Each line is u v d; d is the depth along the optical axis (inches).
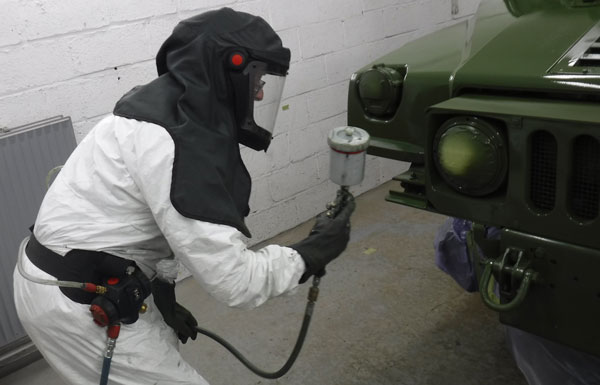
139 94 47.0
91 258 48.1
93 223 48.0
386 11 127.8
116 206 47.2
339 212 52.7
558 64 50.8
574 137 44.2
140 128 44.4
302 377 78.3
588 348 48.9
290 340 86.0
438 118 54.4
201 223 43.2
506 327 76.7
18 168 80.4
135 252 50.3
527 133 46.8
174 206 42.4
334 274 102.5
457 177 52.4
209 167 43.8
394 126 65.8
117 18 89.2
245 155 109.9
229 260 44.0
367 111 68.6
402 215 122.3
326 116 122.4
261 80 48.8
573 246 47.1
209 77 45.1
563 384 62.9
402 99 64.2
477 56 57.7
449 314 88.3
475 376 75.5
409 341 83.4
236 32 45.6
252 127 48.6
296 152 118.8
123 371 49.8
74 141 85.6
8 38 79.8
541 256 49.0
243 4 103.2
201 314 95.0
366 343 83.8
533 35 56.6
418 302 92.0
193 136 43.7
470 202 53.1
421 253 106.2
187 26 46.3
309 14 113.4
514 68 53.0
